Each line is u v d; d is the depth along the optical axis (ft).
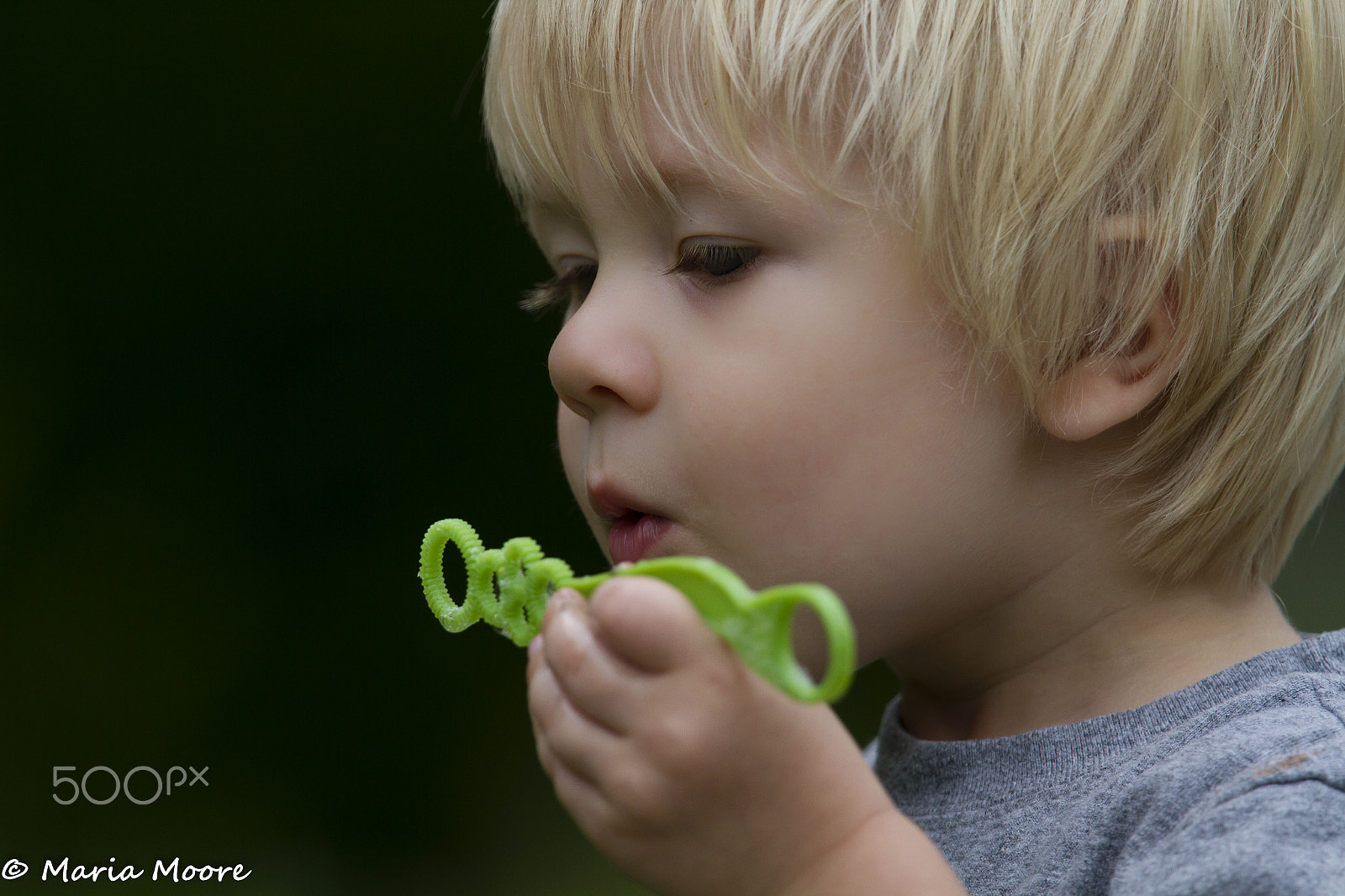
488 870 18.12
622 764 4.10
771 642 3.32
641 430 5.38
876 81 5.09
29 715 18.12
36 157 19.27
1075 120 5.16
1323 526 18.58
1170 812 4.58
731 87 5.14
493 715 19.10
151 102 19.44
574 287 6.21
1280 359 5.46
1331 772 4.28
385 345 19.44
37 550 18.69
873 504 5.26
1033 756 5.37
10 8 19.22
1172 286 5.32
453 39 19.56
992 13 5.17
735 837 4.15
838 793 4.17
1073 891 4.81
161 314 19.40
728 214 5.23
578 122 5.48
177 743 18.25
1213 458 5.43
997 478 5.35
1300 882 3.94
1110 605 5.51
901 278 5.18
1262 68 5.32
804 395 5.20
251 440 19.31
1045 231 5.17
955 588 5.47
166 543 18.99
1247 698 5.02
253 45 19.47
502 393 19.22
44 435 18.95
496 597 5.09
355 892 17.79
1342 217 5.56
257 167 19.49
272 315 19.47
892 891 4.08
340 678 18.86
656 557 5.45
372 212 19.48
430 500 19.17
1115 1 5.22
